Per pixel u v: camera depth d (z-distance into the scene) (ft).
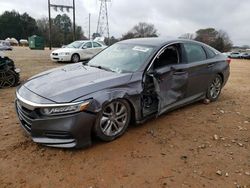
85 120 11.87
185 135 14.71
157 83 14.83
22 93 13.10
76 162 11.60
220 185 10.63
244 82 33.17
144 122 15.89
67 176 10.73
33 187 10.09
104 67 15.70
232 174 11.37
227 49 239.91
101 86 12.76
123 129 13.84
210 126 16.15
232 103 21.21
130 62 15.40
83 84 12.78
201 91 19.12
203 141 14.16
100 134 12.74
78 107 11.66
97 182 10.44
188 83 17.25
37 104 11.79
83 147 12.32
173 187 10.37
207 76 19.11
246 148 13.67
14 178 10.53
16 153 12.16
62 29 253.85
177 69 16.15
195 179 10.91
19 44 229.04
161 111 15.64
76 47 55.47
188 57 17.47
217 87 20.92
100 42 59.62
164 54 16.12
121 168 11.34
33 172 10.91
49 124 11.69
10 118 16.20
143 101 14.51
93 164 11.51
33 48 138.62
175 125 15.92
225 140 14.44
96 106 12.11
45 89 12.67
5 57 26.30
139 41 17.48
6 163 11.42
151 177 10.88
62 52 52.95
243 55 167.12
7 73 25.70
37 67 43.98
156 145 13.37
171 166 11.69
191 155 12.67
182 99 17.35
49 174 10.82
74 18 142.20
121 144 13.20
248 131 15.78
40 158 11.82
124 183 10.46
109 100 12.62
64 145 11.94
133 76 14.11
